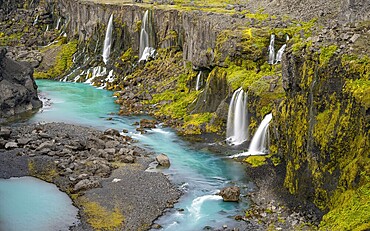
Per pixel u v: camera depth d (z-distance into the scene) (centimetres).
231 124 6919
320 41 5116
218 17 8900
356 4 5997
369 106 4041
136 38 10831
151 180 5422
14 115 8212
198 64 8150
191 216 4659
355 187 4038
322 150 4531
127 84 10069
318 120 4659
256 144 6316
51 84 10912
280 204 4800
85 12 12200
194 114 7744
